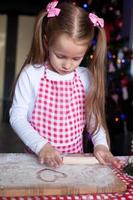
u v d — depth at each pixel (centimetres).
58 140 137
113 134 403
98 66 135
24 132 123
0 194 91
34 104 137
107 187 96
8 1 595
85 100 140
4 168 106
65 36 112
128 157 127
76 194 94
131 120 436
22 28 611
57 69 121
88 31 117
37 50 130
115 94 405
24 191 91
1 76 615
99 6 388
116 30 408
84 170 108
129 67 462
